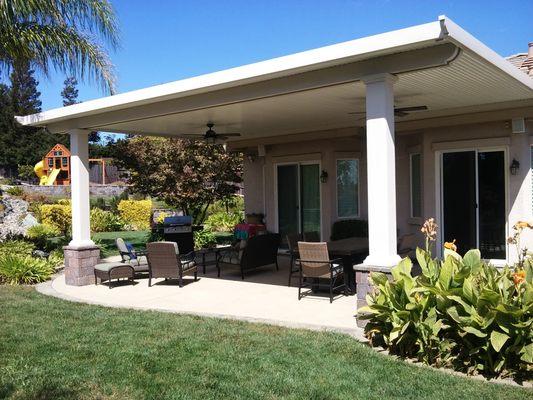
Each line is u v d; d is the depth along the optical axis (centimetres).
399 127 1087
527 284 473
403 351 520
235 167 1725
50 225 1941
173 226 1384
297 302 784
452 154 1045
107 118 958
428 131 1064
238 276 1041
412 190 1148
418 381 448
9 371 479
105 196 3559
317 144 1325
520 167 954
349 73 636
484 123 991
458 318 471
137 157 1680
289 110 924
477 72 651
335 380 452
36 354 530
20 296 870
